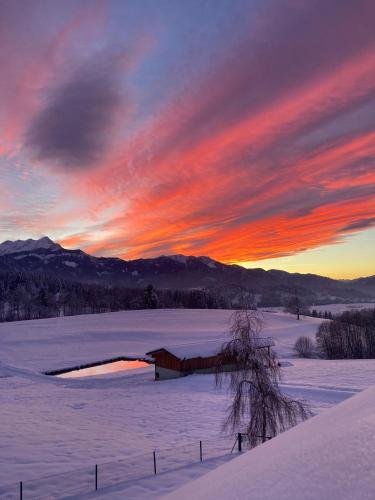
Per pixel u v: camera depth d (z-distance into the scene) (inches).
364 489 105.6
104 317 5398.6
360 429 152.3
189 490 200.1
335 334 3988.7
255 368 774.5
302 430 211.2
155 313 5851.4
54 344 3631.9
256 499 129.5
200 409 1401.3
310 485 122.3
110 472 722.8
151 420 1253.7
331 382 1798.7
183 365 2235.5
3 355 3134.8
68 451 885.2
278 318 5940.0
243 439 863.7
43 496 626.2
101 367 2923.2
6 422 1206.3
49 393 1884.8
